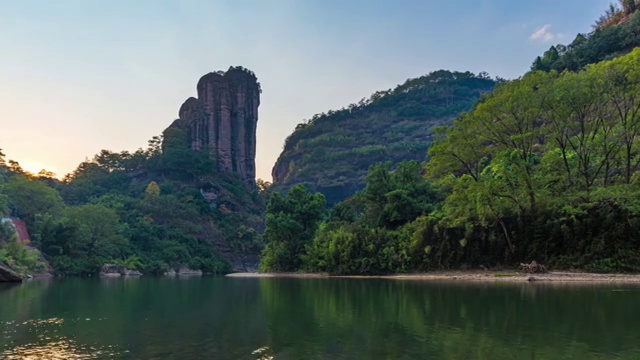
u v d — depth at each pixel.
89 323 15.09
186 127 164.88
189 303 21.83
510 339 11.59
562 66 95.88
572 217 38.75
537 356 9.73
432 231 47.66
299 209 67.44
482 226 44.06
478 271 43.88
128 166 155.50
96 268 75.88
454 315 16.09
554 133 42.84
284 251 66.69
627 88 38.47
